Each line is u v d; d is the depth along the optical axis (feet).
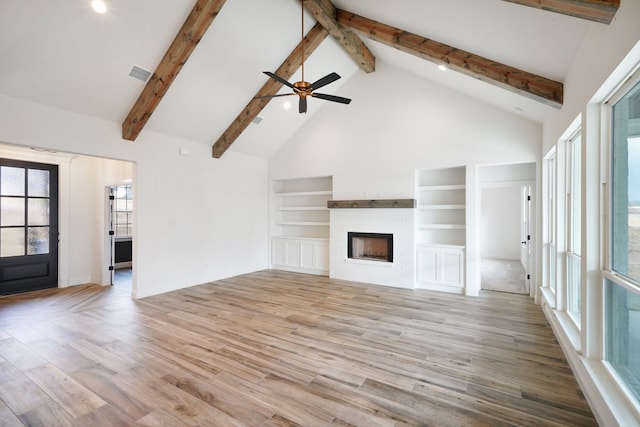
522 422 6.74
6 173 16.85
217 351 10.12
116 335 11.43
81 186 19.75
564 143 11.62
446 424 6.70
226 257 20.88
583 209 7.95
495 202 30.19
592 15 6.24
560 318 10.97
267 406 7.31
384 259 19.67
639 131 6.10
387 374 8.71
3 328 12.16
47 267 18.35
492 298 16.11
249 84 16.69
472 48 11.23
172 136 17.60
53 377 8.57
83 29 10.83
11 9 9.38
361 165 19.77
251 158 22.72
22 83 11.57
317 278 20.84
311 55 16.90
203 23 11.80
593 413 6.93
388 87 18.85
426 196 18.98
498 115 15.87
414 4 10.55
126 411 7.13
